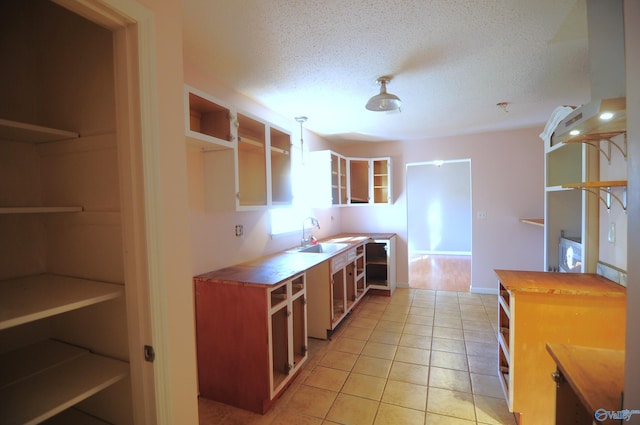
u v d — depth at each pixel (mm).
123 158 1069
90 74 1212
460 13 1534
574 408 1109
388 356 2666
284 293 2219
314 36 1725
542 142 4070
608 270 1862
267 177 2426
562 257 2461
